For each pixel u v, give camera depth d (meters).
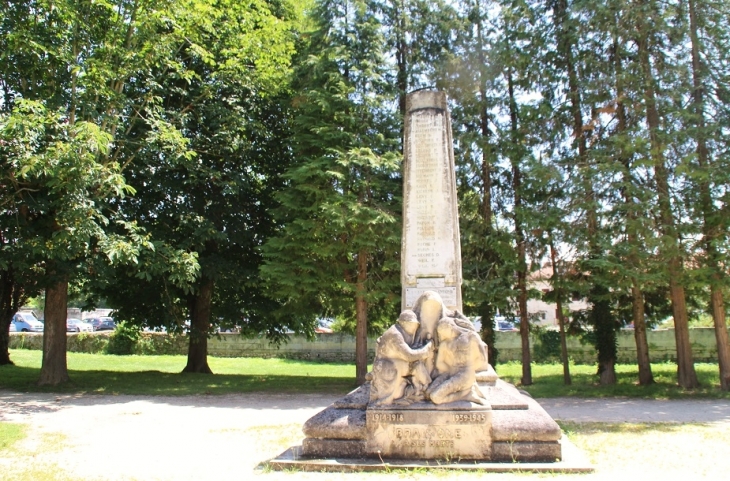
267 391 17.95
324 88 18.92
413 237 9.40
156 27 17.38
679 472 6.98
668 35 18.06
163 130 16.41
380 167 18.03
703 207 17.56
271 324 24.14
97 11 16.39
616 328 21.22
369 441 7.23
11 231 15.51
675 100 17.78
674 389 18.20
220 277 19.64
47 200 15.52
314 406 14.66
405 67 21.08
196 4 17.23
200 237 18.73
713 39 18.48
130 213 18.33
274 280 19.27
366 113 18.94
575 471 6.68
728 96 18.03
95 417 12.45
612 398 16.95
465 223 19.73
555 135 19.47
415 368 7.45
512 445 7.05
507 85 21.33
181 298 23.30
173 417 12.53
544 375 23.23
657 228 17.22
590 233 17.70
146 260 16.41
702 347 27.86
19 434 10.06
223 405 14.76
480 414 7.12
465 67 20.77
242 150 20.14
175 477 6.83
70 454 8.38
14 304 24.84
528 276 20.55
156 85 17.36
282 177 18.67
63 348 18.30
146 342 34.91
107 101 16.48
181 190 19.28
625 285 16.94
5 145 13.82
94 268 16.52
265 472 6.92
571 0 19.91
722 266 16.84
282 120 21.89
